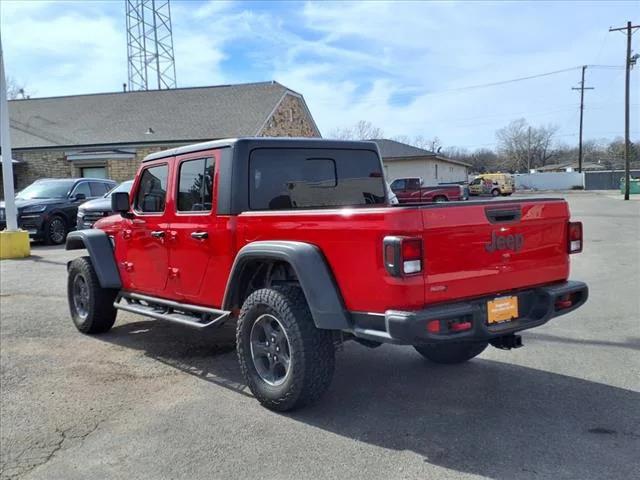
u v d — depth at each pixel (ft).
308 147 16.81
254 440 12.19
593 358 17.12
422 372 16.33
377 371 16.49
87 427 13.10
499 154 366.63
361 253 11.82
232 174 15.05
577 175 220.23
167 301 17.84
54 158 82.74
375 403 14.05
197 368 17.26
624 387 14.69
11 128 88.38
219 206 15.30
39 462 11.52
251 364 14.20
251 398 14.69
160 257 17.87
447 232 11.64
